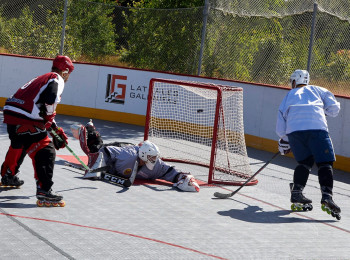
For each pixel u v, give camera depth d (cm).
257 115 1994
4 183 1022
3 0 2405
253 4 2089
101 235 813
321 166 1066
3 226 805
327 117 1745
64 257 703
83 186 1111
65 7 2303
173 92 1956
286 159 1806
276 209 1106
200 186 1259
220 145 1448
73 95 2314
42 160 929
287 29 1981
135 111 2258
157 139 1841
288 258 792
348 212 1145
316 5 1814
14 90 2342
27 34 2403
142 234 839
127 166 1180
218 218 985
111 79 2281
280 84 1995
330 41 1842
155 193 1127
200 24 2219
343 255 834
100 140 1245
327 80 1839
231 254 785
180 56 2262
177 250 779
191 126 1942
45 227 824
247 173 1430
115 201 1026
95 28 2364
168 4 2658
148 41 2312
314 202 1207
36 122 930
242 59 2111
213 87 1380
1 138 1591
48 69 2316
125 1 3253
